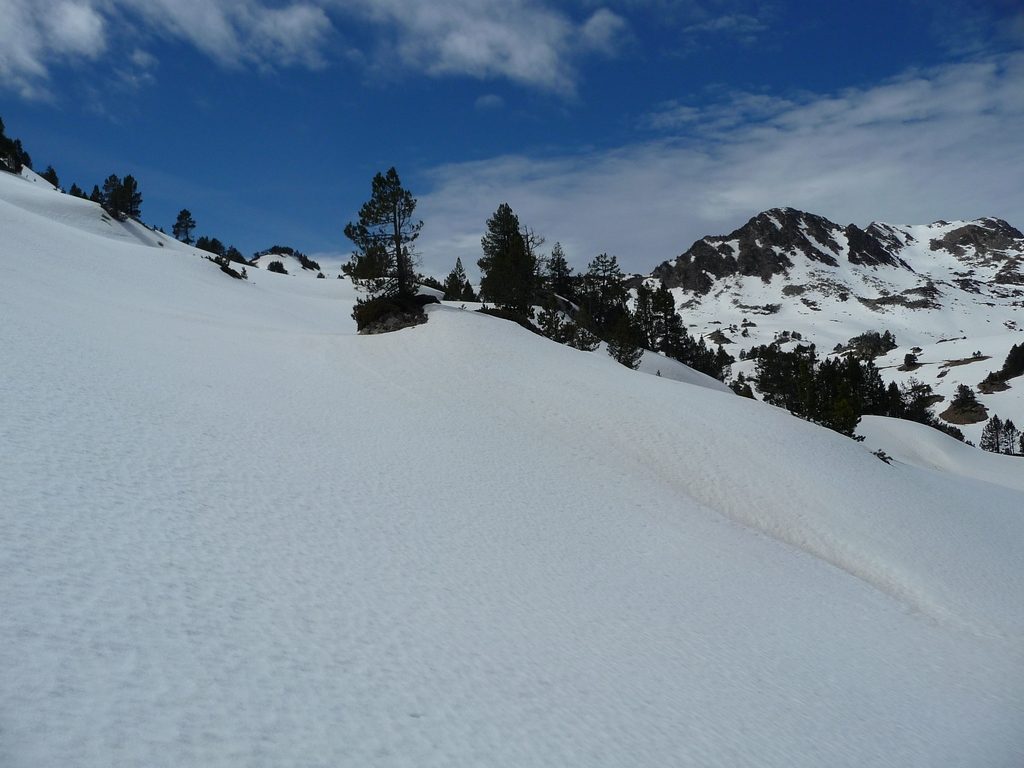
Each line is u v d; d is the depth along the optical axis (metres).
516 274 64.00
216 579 9.40
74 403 16.22
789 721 10.35
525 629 11.05
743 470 26.56
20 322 23.81
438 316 42.03
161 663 6.84
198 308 49.97
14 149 137.25
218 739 5.93
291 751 6.12
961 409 189.00
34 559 8.14
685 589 15.49
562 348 41.19
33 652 6.25
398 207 44.31
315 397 25.97
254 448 17.23
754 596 16.19
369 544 12.93
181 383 22.38
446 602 11.23
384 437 22.27
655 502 22.14
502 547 15.05
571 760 7.52
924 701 12.88
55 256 50.03
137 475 12.71
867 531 23.30
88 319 30.25
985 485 42.31
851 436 58.72
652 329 124.94
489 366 34.69
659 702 9.73
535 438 26.58
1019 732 12.55
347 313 73.69
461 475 20.02
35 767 4.80
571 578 14.32
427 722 7.41
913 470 36.47
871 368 163.50
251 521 12.24
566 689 9.30
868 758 9.91
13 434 12.68
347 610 9.77
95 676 6.23
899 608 18.28
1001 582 21.62
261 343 36.28
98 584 8.09
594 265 119.12
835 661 13.61
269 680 7.22
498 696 8.53
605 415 30.16
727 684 11.09
